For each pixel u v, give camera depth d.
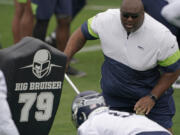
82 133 14.03
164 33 16.59
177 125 22.38
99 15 17.42
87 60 33.25
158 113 17.78
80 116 14.84
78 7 31.97
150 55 16.69
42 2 28.62
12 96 16.14
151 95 16.98
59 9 29.23
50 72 16.67
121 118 14.20
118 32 16.83
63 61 16.78
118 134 13.73
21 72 16.09
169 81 17.06
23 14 30.66
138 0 16.20
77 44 18.03
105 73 17.52
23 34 29.77
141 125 13.94
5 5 51.75
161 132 13.86
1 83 13.34
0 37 38.53
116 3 52.19
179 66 16.98
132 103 17.55
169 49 16.64
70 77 29.17
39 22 29.09
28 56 16.09
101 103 14.83
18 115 16.48
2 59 15.95
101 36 17.19
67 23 29.53
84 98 14.91
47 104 16.91
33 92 16.53
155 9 21.36
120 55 16.92
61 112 23.62
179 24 21.42
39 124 16.95
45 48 16.38
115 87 17.27
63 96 25.77
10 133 12.94
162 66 16.98
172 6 21.08
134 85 17.14
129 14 16.05
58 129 21.73
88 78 29.12
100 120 14.13
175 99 25.73
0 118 12.90
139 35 16.58
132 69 16.94
